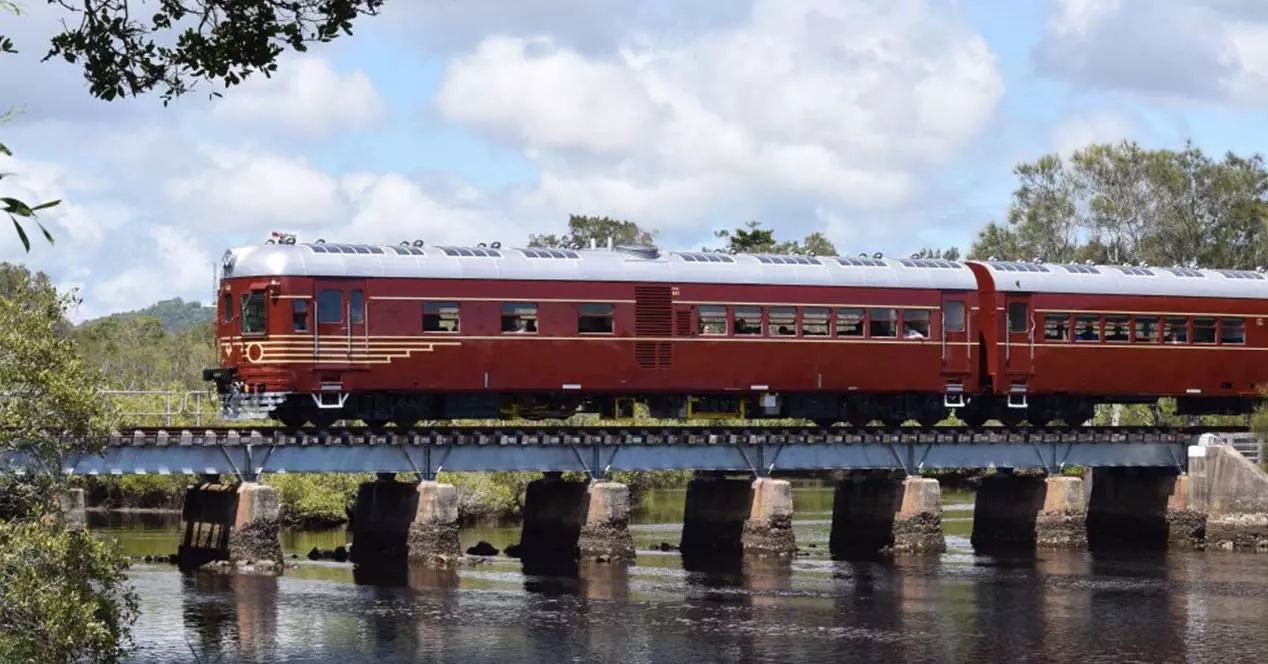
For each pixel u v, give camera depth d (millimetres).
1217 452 69875
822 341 64875
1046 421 71875
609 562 61312
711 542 66875
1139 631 48094
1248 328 72375
